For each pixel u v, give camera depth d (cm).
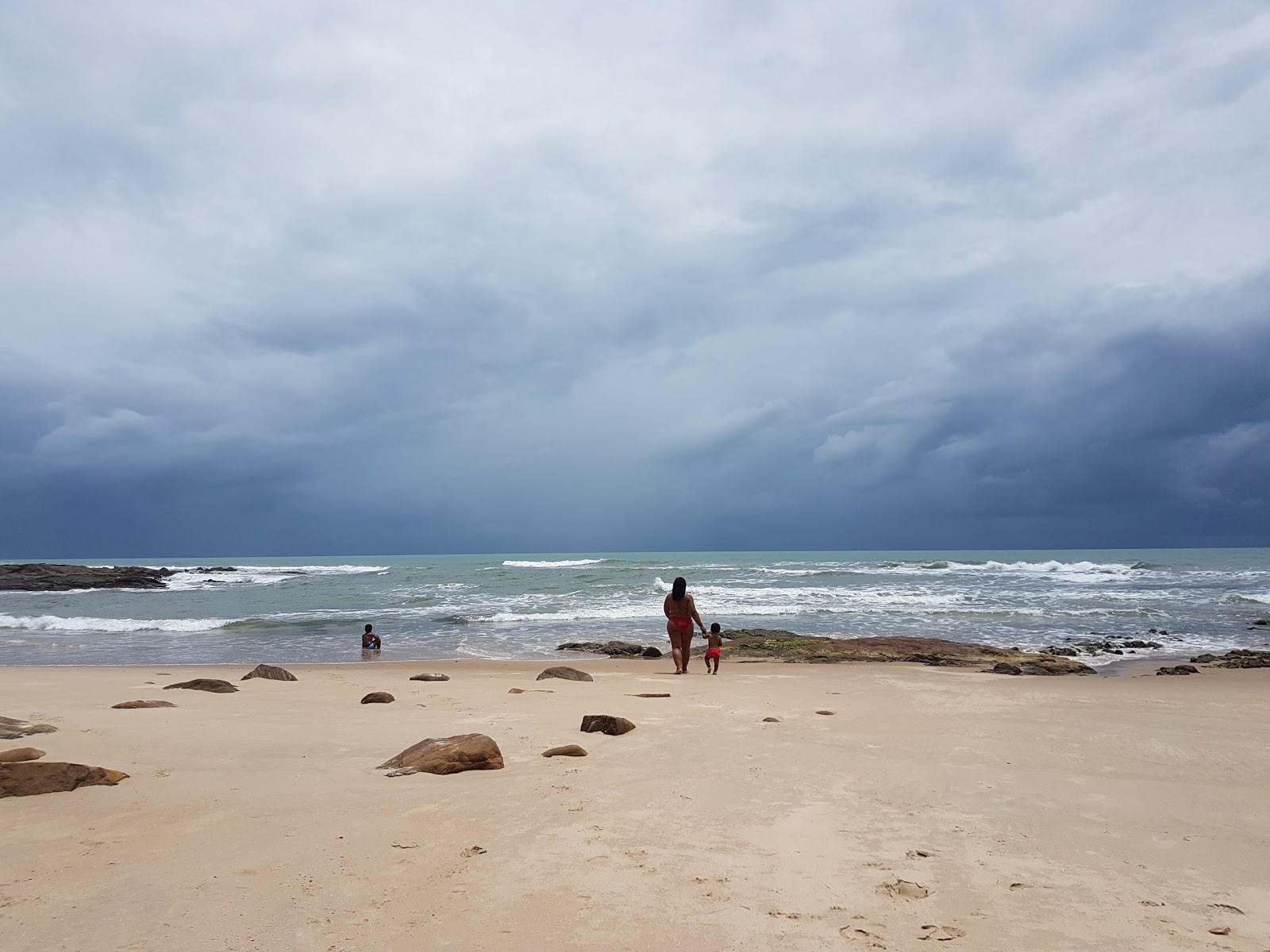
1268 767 609
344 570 6981
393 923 300
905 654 1695
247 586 4622
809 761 592
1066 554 12800
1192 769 600
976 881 355
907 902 330
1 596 4091
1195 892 348
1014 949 287
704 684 1180
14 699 943
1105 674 1457
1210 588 3766
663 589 3734
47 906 312
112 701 915
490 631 2309
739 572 5081
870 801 484
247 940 284
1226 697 1060
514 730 714
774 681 1235
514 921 304
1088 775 570
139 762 560
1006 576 4703
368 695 916
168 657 1841
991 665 1580
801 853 387
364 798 471
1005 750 657
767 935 295
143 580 4962
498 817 435
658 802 470
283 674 1225
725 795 489
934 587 3784
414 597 3491
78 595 4100
